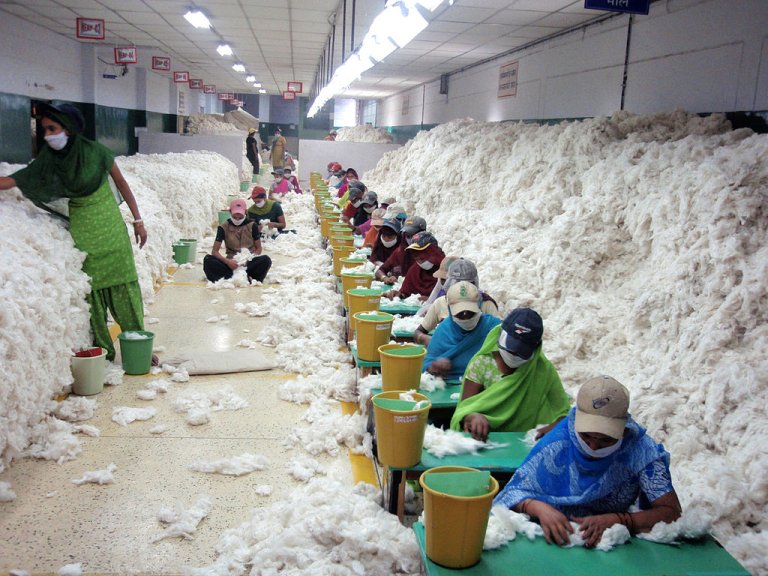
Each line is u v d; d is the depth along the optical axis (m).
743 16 6.86
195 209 11.57
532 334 3.31
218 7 11.71
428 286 6.27
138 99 21.86
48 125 4.96
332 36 14.27
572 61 11.01
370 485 3.65
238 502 3.58
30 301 4.10
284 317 6.75
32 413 4.09
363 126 26.38
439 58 15.79
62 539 3.15
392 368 3.69
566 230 5.98
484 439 3.28
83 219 5.26
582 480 2.55
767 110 6.51
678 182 5.15
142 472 3.86
